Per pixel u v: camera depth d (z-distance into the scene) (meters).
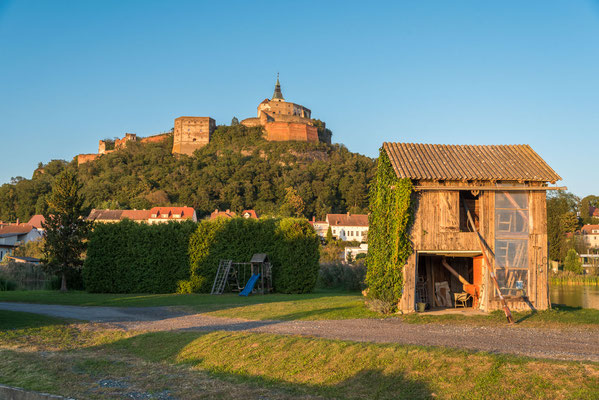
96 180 159.12
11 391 10.66
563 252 70.50
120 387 10.79
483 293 21.05
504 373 10.09
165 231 34.38
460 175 20.56
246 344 13.33
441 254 21.56
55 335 16.00
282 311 21.33
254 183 154.88
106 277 33.56
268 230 35.59
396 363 11.10
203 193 144.75
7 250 72.06
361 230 119.25
